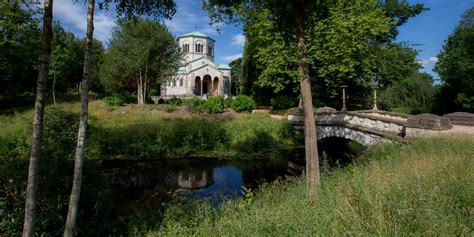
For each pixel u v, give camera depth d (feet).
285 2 19.88
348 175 21.66
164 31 92.07
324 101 89.71
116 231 19.19
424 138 26.07
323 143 60.95
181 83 159.22
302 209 13.80
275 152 51.03
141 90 93.56
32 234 10.93
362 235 9.43
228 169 40.65
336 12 57.36
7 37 50.75
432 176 14.33
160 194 29.35
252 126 59.31
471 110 76.95
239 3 21.03
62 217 18.16
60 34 100.53
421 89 95.30
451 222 9.36
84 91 13.94
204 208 19.83
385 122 38.22
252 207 16.76
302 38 21.07
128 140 47.93
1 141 33.53
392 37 90.94
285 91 96.58
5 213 15.96
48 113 28.50
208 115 77.77
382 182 14.32
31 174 10.89
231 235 12.44
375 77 83.61
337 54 64.28
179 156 47.24
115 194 28.68
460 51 76.18
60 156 22.67
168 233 15.61
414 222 9.72
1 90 74.84
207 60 166.09
